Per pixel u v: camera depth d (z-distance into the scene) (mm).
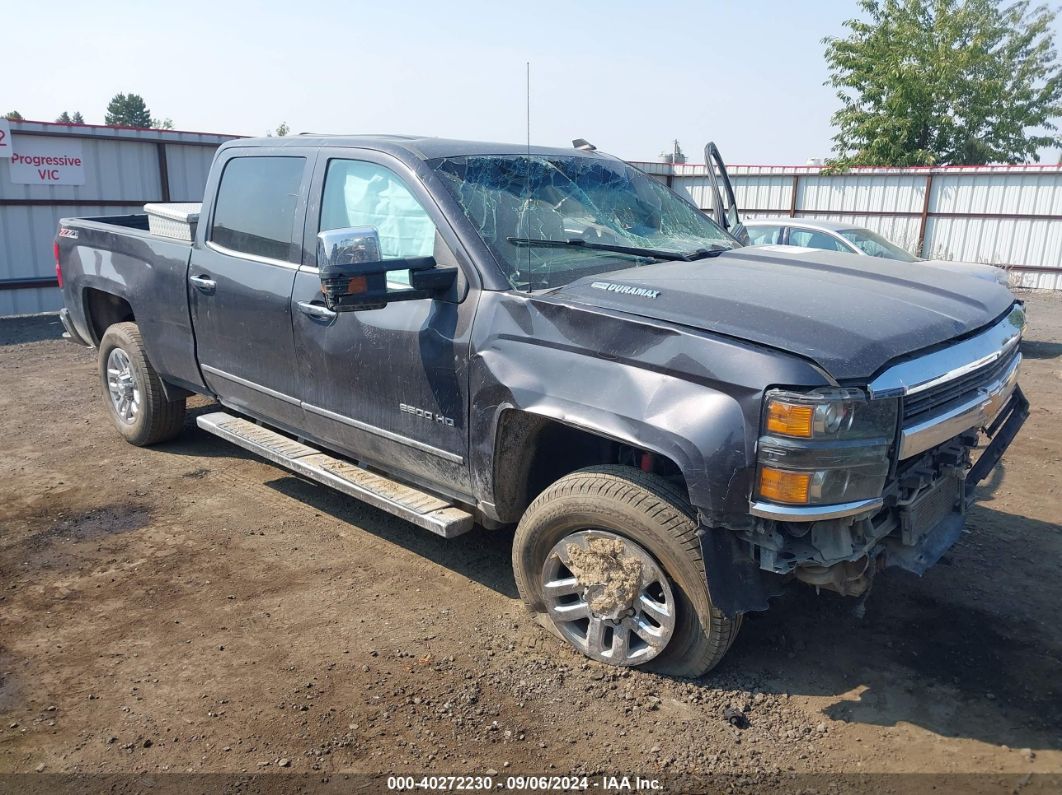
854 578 3031
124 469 5598
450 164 3869
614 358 3043
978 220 19375
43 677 3281
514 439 3438
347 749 2873
